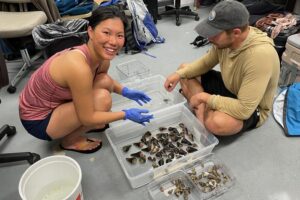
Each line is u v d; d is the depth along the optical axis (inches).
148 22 105.7
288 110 67.6
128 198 51.6
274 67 54.6
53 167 47.8
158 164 56.8
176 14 129.9
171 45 110.5
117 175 56.1
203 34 51.4
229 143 62.7
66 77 47.6
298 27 83.9
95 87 59.2
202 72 68.6
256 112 62.0
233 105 55.7
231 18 48.6
